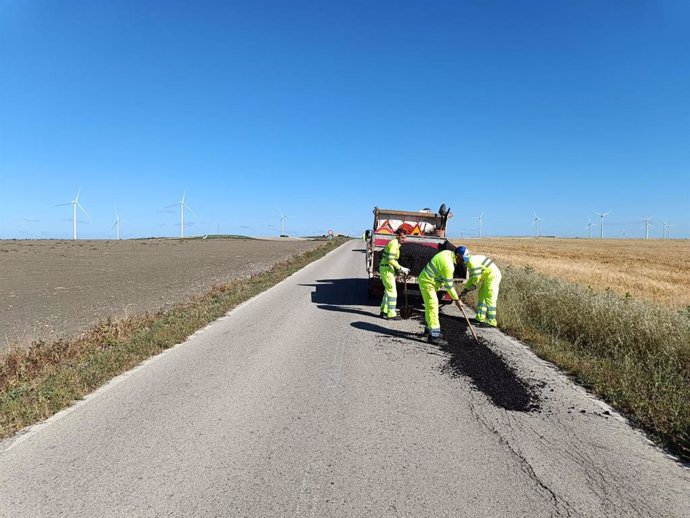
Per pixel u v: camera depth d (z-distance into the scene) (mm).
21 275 22031
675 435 4051
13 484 3229
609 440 4016
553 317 8578
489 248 52281
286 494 3117
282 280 17484
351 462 3564
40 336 9305
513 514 2922
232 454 3676
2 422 4215
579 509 2990
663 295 15172
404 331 8492
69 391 5000
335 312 10484
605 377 5535
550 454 3740
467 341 7707
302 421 4344
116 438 3961
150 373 5844
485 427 4262
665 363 5926
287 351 6961
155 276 21125
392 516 2883
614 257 40281
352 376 5750
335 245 52812
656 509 3004
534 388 5371
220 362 6344
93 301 13891
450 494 3139
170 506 2969
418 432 4133
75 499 3041
